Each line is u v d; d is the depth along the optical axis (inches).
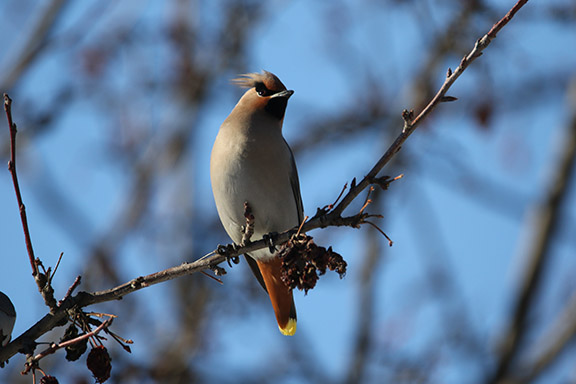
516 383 505.4
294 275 246.7
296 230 266.7
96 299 243.0
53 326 236.8
